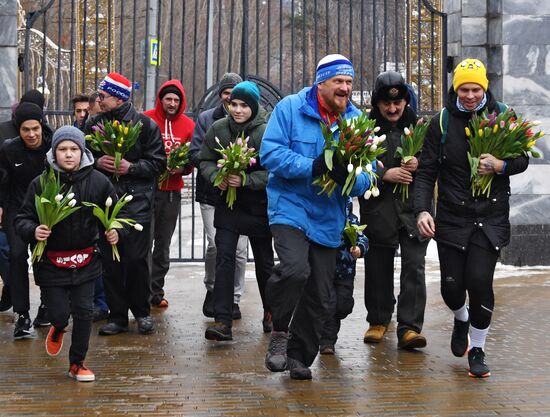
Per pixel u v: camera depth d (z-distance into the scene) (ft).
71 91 44.80
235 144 25.84
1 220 27.68
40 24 106.22
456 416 18.78
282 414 18.89
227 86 29.96
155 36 58.85
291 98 21.52
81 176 22.04
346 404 19.69
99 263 22.44
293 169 20.62
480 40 45.88
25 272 27.40
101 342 26.91
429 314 31.68
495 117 22.04
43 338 27.61
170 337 27.68
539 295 35.78
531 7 44.57
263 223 26.55
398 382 21.76
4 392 20.83
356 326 29.53
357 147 20.18
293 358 21.91
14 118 30.17
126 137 27.20
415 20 53.83
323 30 114.11
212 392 20.76
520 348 25.84
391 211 25.77
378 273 26.55
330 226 21.24
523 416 18.78
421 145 23.95
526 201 44.55
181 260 44.29
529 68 44.62
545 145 44.57
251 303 34.19
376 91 25.71
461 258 22.77
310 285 21.45
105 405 19.63
